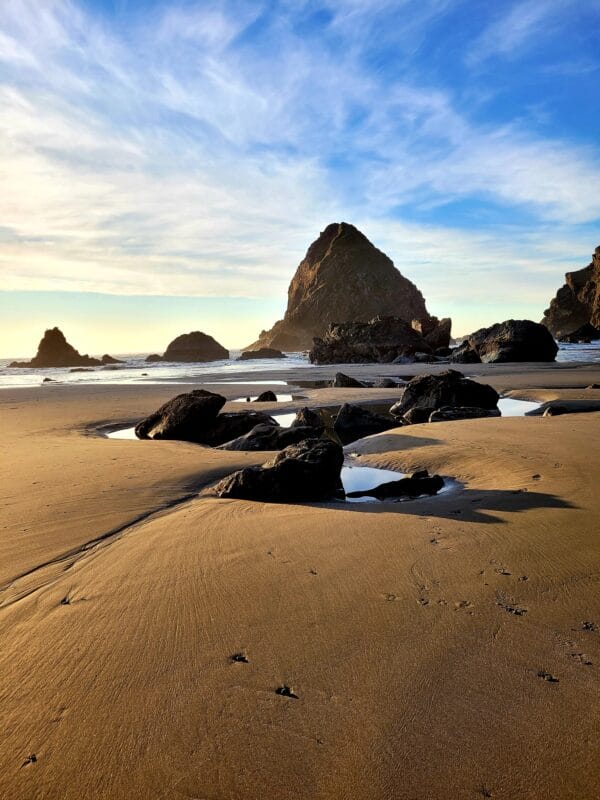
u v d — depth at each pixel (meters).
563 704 2.47
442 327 74.12
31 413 17.39
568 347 77.94
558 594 3.57
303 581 3.88
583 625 3.17
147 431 13.52
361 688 2.63
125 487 7.03
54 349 100.50
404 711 2.45
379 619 3.29
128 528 5.33
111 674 2.81
